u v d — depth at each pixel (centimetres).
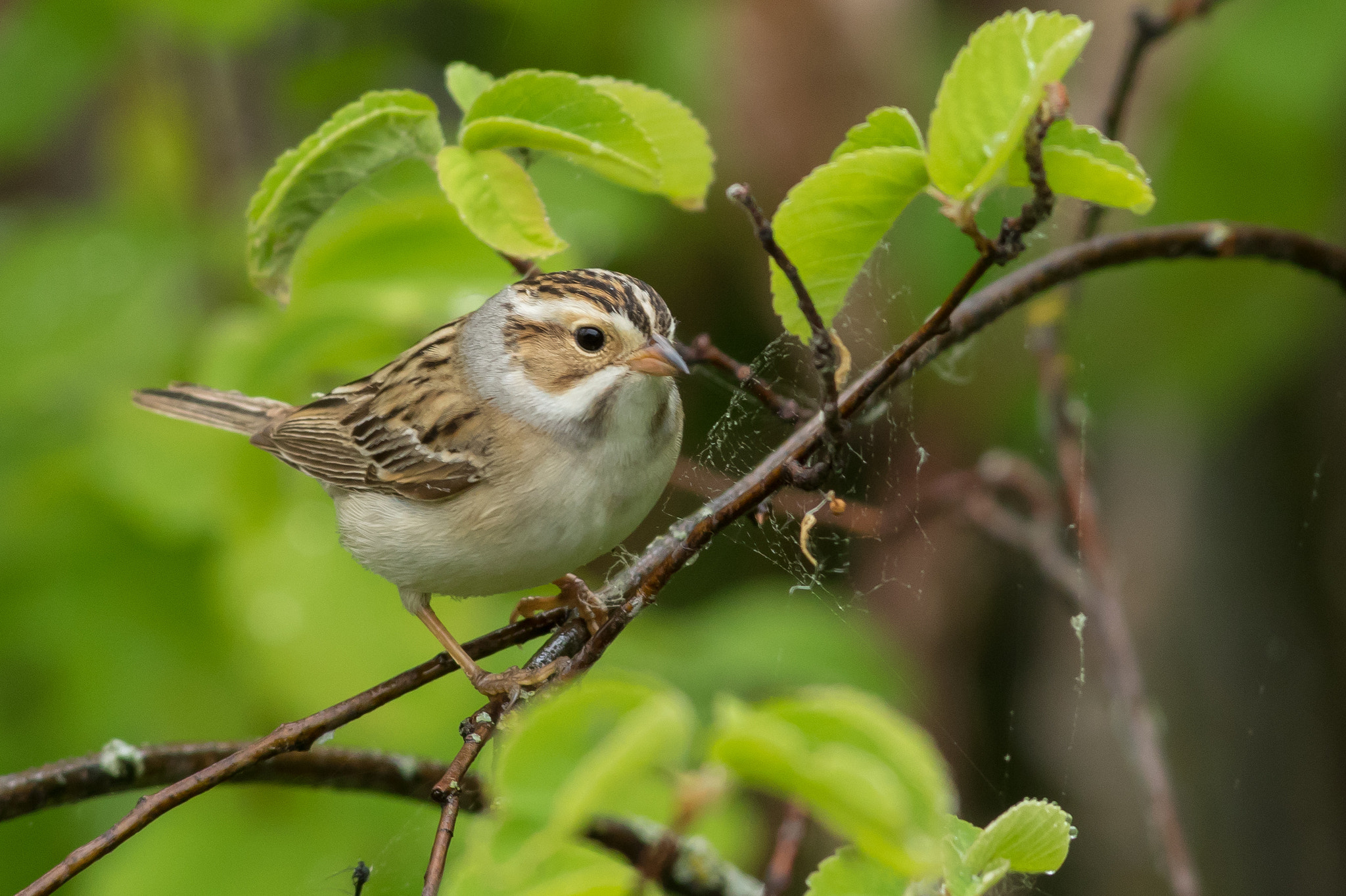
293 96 1446
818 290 622
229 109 1429
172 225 1219
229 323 1034
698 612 1277
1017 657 1491
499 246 650
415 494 846
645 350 803
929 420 1335
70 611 1027
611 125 668
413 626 1008
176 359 1128
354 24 1465
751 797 1151
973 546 1429
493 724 625
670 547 738
